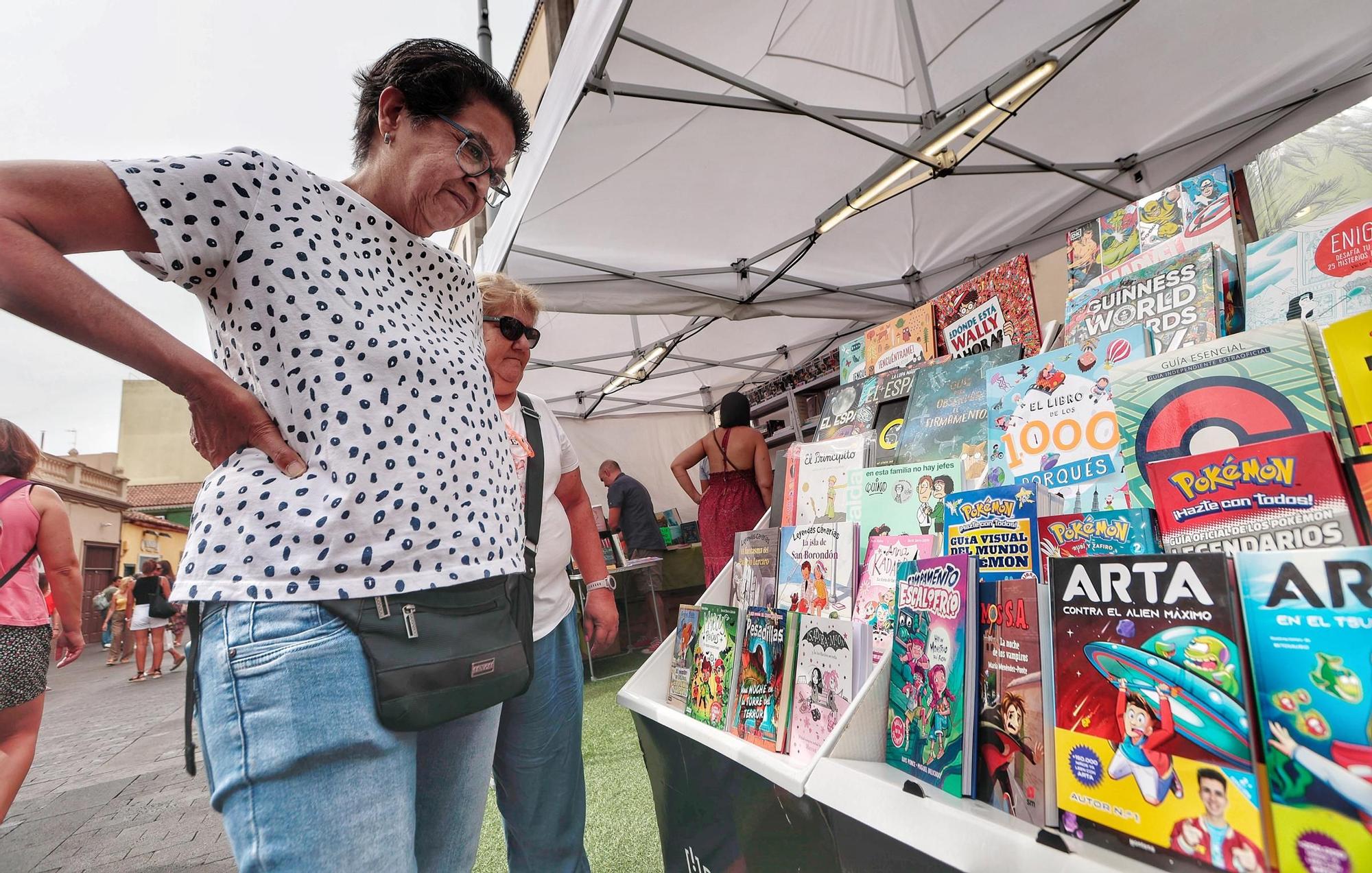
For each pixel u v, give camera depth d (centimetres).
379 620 69
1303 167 87
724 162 337
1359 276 75
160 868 225
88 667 1321
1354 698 45
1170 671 56
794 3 260
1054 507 88
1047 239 418
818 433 164
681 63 262
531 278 393
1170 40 277
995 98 274
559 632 142
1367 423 60
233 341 73
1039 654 69
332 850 64
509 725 136
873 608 105
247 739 64
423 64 83
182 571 69
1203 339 86
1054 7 274
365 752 68
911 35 288
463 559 77
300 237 73
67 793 347
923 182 338
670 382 756
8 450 227
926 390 126
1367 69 281
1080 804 60
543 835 136
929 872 69
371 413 72
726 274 444
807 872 93
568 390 721
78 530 2223
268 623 66
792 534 130
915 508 110
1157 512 69
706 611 137
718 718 122
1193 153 347
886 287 499
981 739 74
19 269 57
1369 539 53
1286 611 50
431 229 89
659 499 796
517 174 267
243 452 72
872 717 90
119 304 63
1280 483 59
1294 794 47
